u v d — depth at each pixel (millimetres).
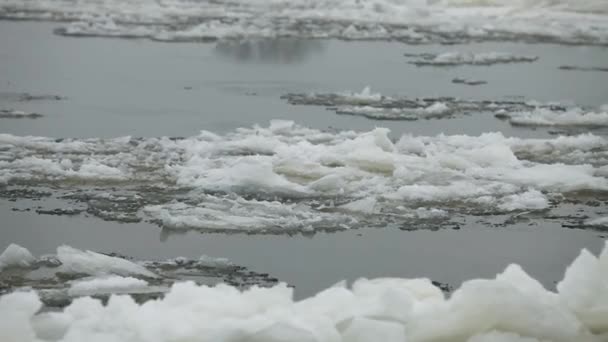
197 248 12125
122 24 35781
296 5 44031
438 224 13422
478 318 8008
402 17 40219
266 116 20641
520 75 26828
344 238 12695
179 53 29062
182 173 15336
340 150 16906
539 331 8031
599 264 9086
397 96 23359
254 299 8477
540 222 13664
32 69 25453
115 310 8195
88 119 19766
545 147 18266
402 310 8289
